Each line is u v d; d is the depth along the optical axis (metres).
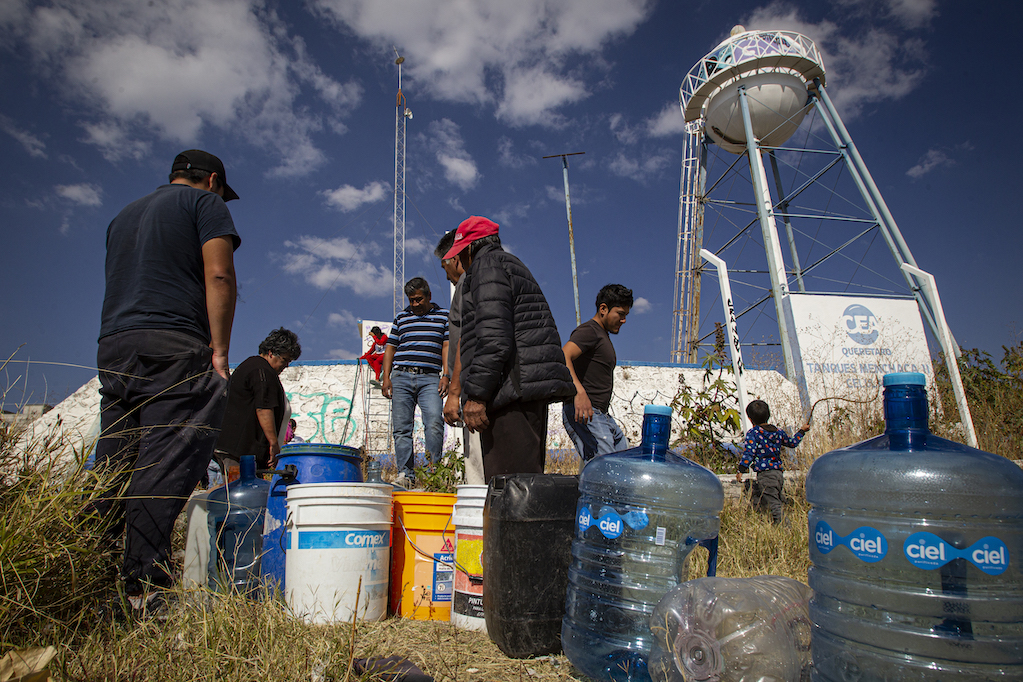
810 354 9.34
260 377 4.47
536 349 3.03
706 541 2.33
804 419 7.69
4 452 2.48
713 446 7.23
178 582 2.63
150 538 2.51
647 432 2.38
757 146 13.10
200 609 2.34
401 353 6.01
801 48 13.21
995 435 7.24
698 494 2.27
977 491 1.57
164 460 2.57
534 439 2.99
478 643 2.54
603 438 4.58
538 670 2.25
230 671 1.94
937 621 1.54
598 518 2.27
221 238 2.90
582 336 4.60
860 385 8.33
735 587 1.94
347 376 10.81
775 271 10.54
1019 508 1.56
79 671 1.85
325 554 2.69
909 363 9.31
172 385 2.64
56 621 2.05
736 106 13.51
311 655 2.09
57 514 2.31
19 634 2.05
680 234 21.44
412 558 3.01
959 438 7.13
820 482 1.84
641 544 2.24
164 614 2.40
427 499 3.06
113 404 2.81
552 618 2.38
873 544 1.64
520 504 2.43
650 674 1.96
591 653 2.16
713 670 1.76
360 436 10.48
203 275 2.93
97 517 2.59
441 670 2.20
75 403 7.51
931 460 1.64
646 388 11.02
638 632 2.15
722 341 8.05
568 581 2.40
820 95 13.30
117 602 2.39
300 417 10.59
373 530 2.80
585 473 2.42
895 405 1.76
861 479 1.71
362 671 2.02
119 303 2.75
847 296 9.88
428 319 6.05
